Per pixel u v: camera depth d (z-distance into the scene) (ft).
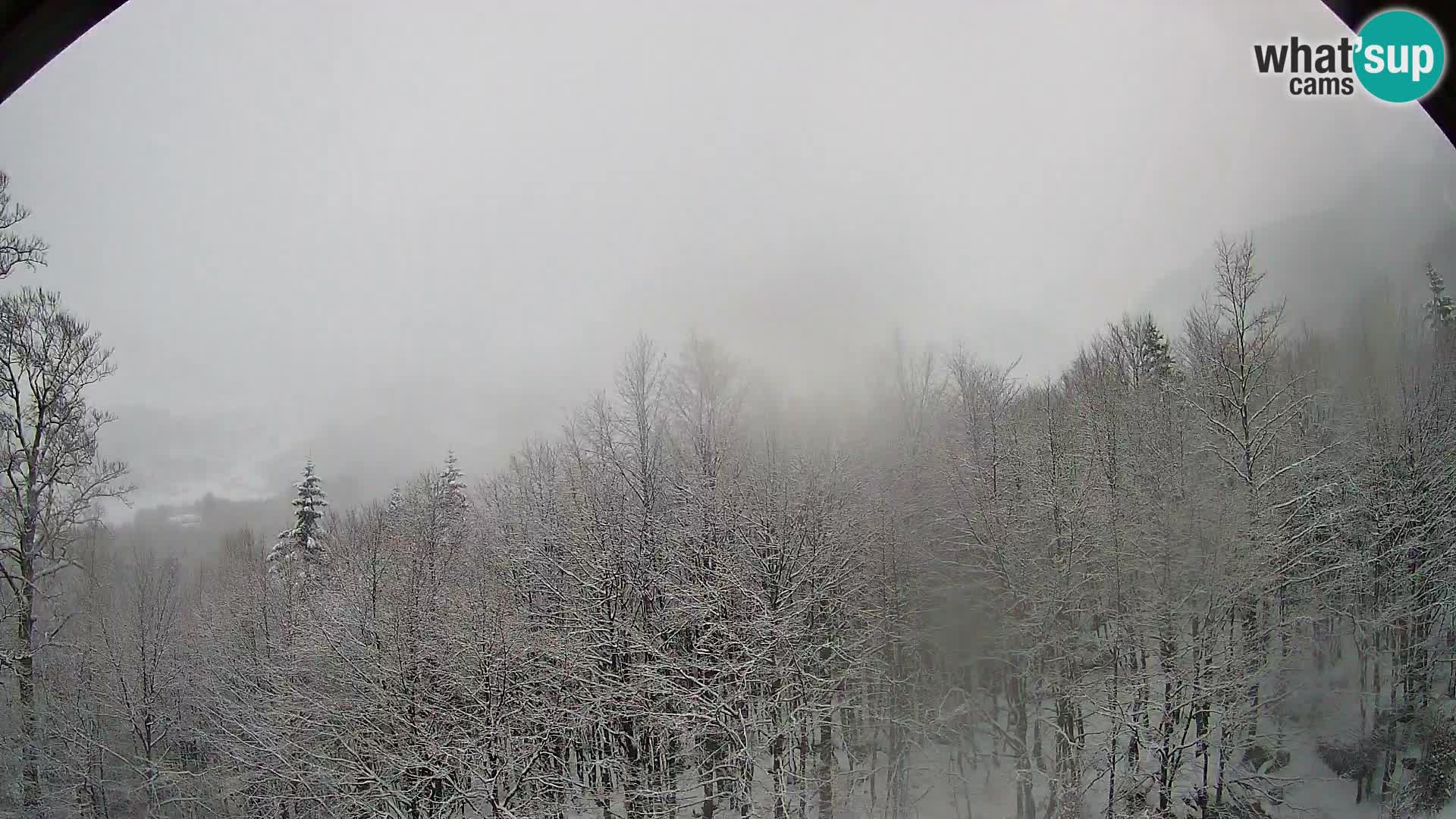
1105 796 61.31
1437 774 55.83
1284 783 59.21
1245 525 60.80
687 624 64.75
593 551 68.69
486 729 60.70
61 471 66.18
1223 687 58.39
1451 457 63.41
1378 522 64.64
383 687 63.52
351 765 61.62
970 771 70.33
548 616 69.87
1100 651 64.39
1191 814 58.95
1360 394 69.77
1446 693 60.80
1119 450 71.15
